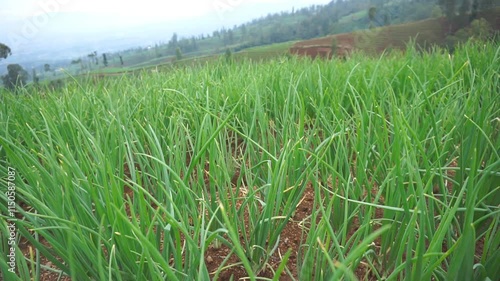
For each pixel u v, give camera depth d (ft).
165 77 11.94
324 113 5.98
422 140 4.80
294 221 4.97
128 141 5.33
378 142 4.62
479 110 5.05
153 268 2.82
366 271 3.77
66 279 4.24
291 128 5.79
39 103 7.76
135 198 4.35
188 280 3.09
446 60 10.37
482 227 4.21
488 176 4.00
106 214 3.64
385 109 6.69
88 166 4.07
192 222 4.72
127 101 7.19
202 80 10.14
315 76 9.92
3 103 7.68
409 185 3.77
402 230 3.60
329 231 2.88
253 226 4.27
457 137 5.25
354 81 9.06
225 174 4.42
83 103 7.82
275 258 4.32
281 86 8.46
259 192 5.45
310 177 4.31
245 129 7.14
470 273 3.02
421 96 6.59
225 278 4.01
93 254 3.17
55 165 3.63
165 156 6.29
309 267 3.27
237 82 9.36
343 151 4.74
